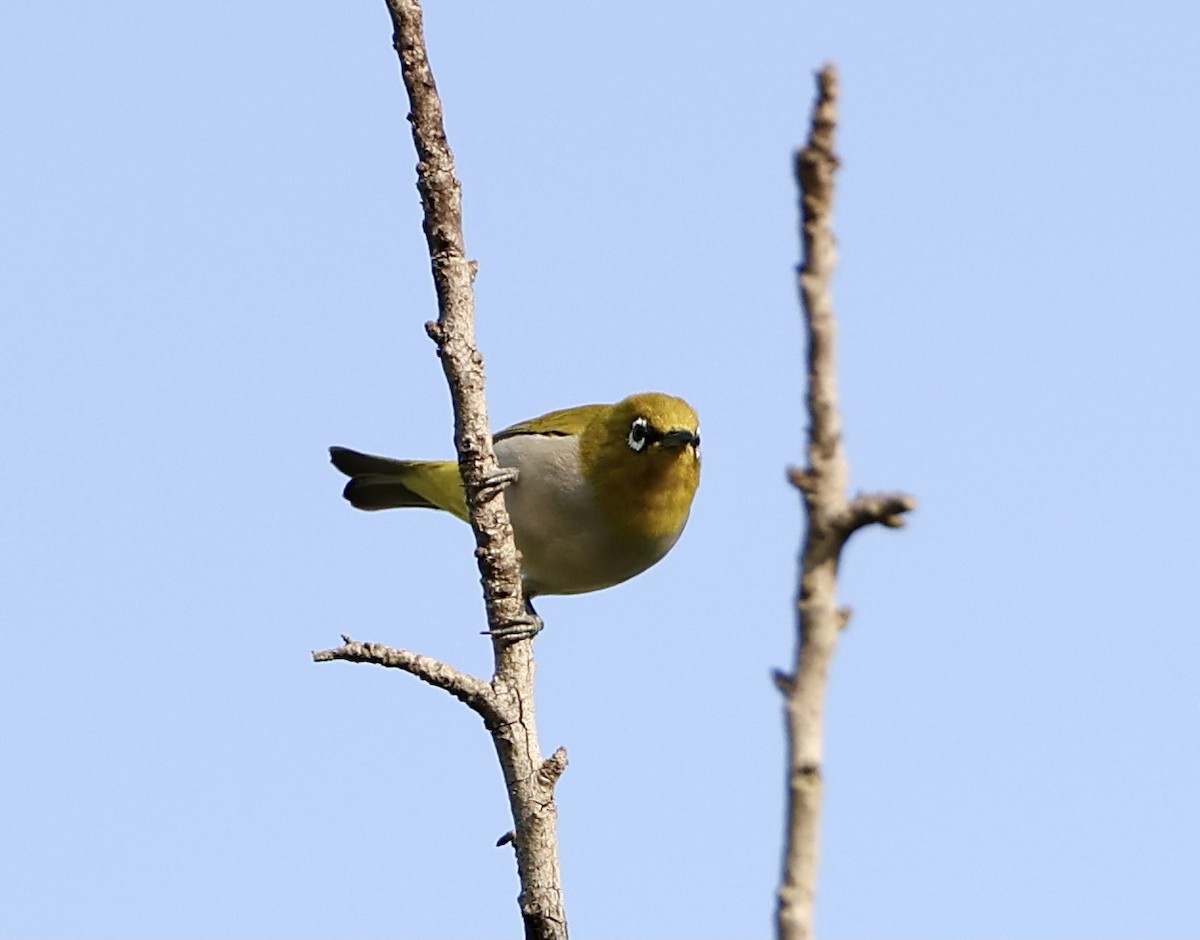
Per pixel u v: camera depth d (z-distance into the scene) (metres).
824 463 4.05
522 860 11.11
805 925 4.05
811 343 4.05
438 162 11.34
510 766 11.15
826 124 4.00
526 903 11.08
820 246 4.03
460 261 11.49
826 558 4.09
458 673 10.89
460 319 11.55
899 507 3.96
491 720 11.13
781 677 4.16
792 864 4.10
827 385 4.05
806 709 4.11
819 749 4.10
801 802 4.10
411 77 11.24
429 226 11.41
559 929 11.06
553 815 11.14
